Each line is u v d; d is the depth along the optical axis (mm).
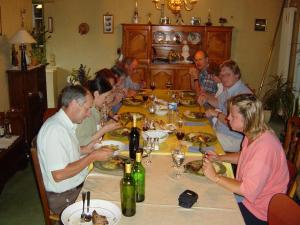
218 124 3381
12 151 3453
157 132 2549
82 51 6590
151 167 2029
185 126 2938
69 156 1990
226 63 3250
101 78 2555
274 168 1825
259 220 1882
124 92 3918
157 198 1661
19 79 4266
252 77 6629
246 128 1853
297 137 2576
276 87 6074
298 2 5836
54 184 1993
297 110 5328
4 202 3150
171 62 6234
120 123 2771
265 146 1779
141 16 6371
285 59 6078
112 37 6504
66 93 1960
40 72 4785
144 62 6152
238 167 1976
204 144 2410
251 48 6500
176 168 2021
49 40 6539
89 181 1827
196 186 1802
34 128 4520
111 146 2260
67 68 6668
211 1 6305
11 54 4434
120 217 1466
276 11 6332
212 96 3779
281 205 1494
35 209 3041
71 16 6434
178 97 4195
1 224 2805
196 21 6246
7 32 4352
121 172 1928
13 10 4555
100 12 6406
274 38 6148
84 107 1971
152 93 4520
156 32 6309
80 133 2373
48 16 6430
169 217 1501
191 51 6387
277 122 6090
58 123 1931
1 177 3217
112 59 6602
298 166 2236
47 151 1867
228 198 1685
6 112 3783
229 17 6367
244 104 1833
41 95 4773
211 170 1788
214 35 6070
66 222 1460
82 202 1589
